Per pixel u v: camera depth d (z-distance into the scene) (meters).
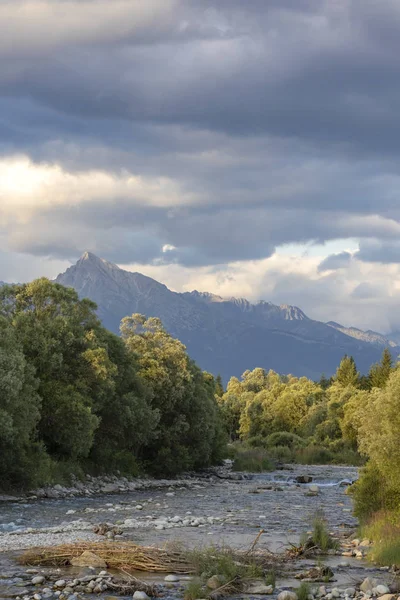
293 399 158.62
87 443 57.16
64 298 62.94
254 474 83.94
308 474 85.12
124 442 69.19
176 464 74.75
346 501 49.75
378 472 31.03
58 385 56.53
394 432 26.06
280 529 33.00
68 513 38.88
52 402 55.38
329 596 18.78
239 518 37.44
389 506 30.14
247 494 55.62
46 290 60.91
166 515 38.78
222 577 20.28
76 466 58.38
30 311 60.19
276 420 159.50
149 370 75.88
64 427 55.75
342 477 79.56
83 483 57.19
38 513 38.78
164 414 77.31
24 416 48.31
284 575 21.84
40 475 51.09
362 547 26.78
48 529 31.53
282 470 93.88
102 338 64.62
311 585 20.14
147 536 29.80
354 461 110.50
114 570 22.11
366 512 31.03
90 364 59.44
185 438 79.94
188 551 23.98
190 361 83.44
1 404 46.12
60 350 58.53
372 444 26.45
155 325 81.12
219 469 90.94
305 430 141.25
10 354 47.19
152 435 72.12
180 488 62.12
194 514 39.59
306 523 35.44
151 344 79.06
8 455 47.81
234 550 25.55
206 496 53.16
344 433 117.75
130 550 23.77
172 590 19.58
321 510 40.41
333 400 133.12
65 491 51.75
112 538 29.02
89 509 41.16
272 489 61.47
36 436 54.72
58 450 58.84
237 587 19.91
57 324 58.94
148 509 42.34
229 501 48.66
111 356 67.12
